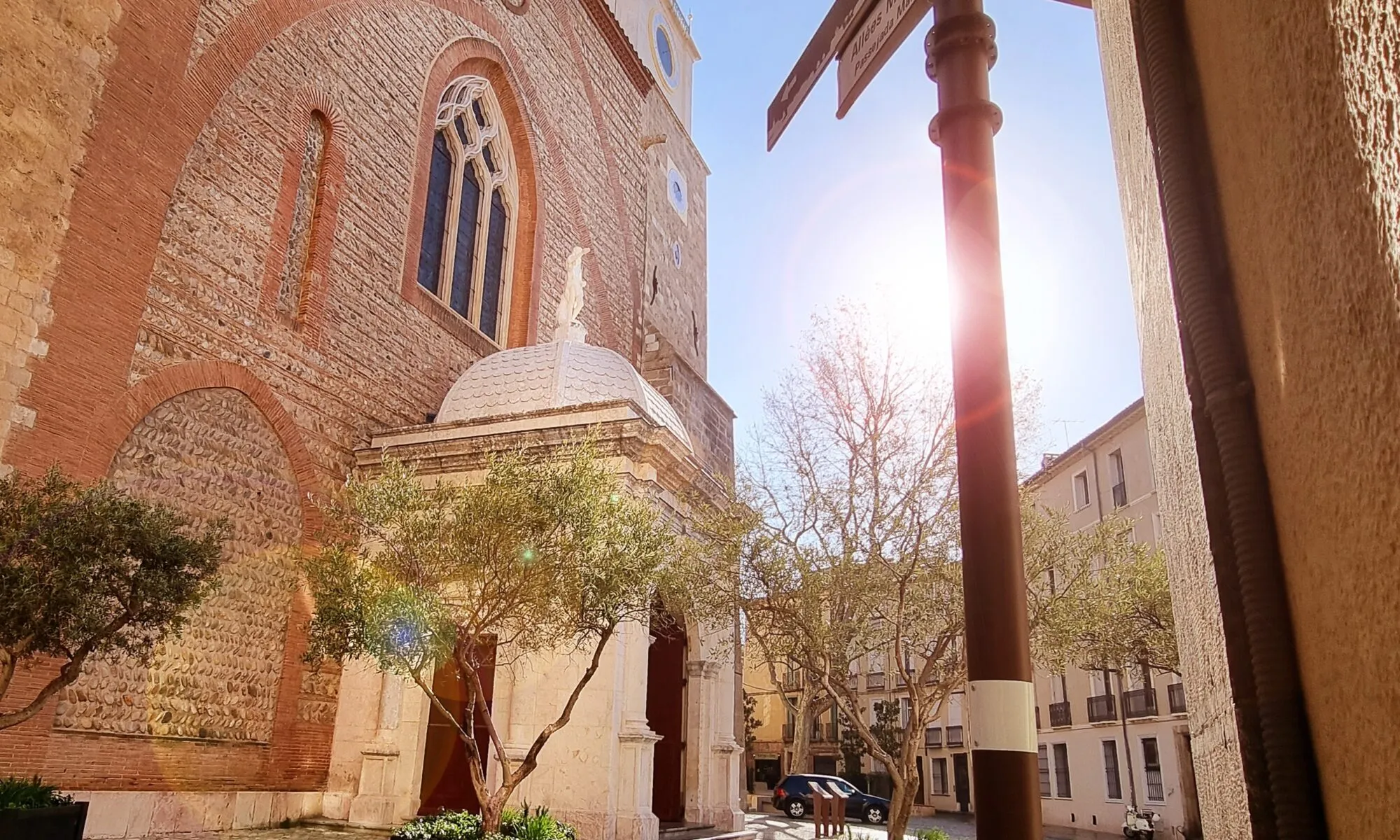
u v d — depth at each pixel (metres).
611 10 33.81
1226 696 1.53
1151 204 1.90
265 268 17.27
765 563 15.13
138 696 14.10
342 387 18.84
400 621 11.87
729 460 32.38
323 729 17.08
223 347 16.08
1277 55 1.22
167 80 15.41
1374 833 0.98
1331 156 1.04
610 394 20.52
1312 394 1.13
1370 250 0.93
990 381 2.65
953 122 2.97
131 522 10.05
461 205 24.97
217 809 14.78
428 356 21.83
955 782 47.16
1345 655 1.07
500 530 12.60
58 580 9.17
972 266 2.78
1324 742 1.16
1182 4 1.77
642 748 15.77
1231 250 1.49
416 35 23.05
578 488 13.05
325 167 19.22
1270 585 1.31
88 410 13.49
